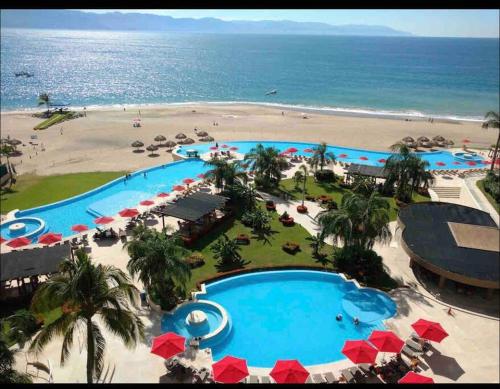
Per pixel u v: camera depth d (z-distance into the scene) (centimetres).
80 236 4419
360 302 3412
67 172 6912
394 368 2659
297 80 19800
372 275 3747
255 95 16112
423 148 8500
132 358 2723
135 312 3184
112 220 4619
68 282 2123
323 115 12300
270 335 3042
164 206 4897
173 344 2570
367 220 3628
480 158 7712
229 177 5212
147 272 3100
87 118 11238
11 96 14962
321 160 6362
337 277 3741
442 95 16175
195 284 3594
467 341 2983
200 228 4612
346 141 9100
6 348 2111
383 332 2734
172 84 18525
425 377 2411
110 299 2106
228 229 4703
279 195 5716
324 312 3316
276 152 5950
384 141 9144
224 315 3139
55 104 13750
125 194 5838
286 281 3725
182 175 6594
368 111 13188
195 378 2552
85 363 2661
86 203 5525
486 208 5334
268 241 4428
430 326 2797
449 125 11088
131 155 7925
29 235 4550
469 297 3516
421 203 4897
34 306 2120
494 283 3334
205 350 2808
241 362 2453
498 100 15238
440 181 6278
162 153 8031
